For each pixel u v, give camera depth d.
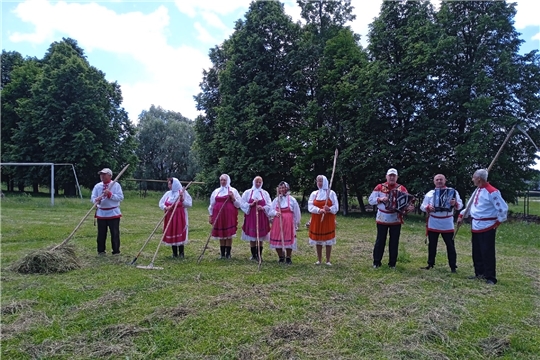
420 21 20.58
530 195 26.00
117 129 34.50
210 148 29.11
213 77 30.69
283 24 24.72
